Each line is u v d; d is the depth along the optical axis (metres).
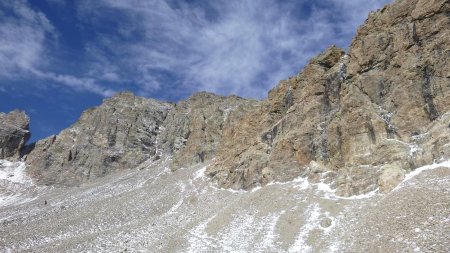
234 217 61.94
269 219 57.19
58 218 80.75
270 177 73.44
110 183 117.44
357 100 65.44
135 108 173.50
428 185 45.06
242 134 95.50
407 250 35.78
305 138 73.12
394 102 62.00
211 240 55.97
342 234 45.41
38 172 146.75
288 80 90.50
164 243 57.78
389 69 65.62
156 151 152.25
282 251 47.19
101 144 154.62
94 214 80.88
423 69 60.31
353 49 72.69
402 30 66.38
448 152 49.88
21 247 63.75
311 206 56.09
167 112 178.25
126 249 57.91
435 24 62.03
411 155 54.06
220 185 86.38
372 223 43.38
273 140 82.44
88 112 173.50
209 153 113.62
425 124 57.06
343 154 64.19
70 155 151.38
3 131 165.88
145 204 85.06
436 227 36.78
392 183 51.44
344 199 55.41
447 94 56.38
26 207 101.88
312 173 66.25
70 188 132.00
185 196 86.88
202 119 128.25
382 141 58.81
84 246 61.06
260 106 96.31
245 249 50.31
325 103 76.06
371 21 72.88
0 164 154.50
